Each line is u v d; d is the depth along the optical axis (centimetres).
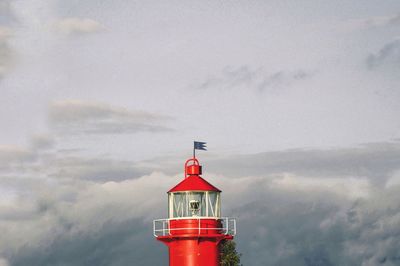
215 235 6750
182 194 6869
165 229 6812
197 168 7012
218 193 6956
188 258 6731
